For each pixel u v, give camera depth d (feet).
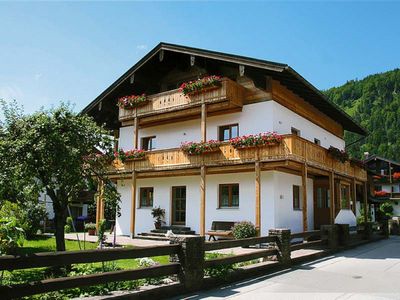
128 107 67.51
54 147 30.73
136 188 70.49
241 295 23.06
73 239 58.70
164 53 65.05
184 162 57.98
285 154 48.80
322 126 73.15
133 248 21.35
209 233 54.49
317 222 66.54
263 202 55.42
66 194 33.06
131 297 20.21
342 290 24.80
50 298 19.85
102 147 35.14
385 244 58.18
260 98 57.52
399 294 23.82
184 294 23.15
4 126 31.91
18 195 31.58
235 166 53.72
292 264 34.88
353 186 72.02
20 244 21.38
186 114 61.11
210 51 57.41
